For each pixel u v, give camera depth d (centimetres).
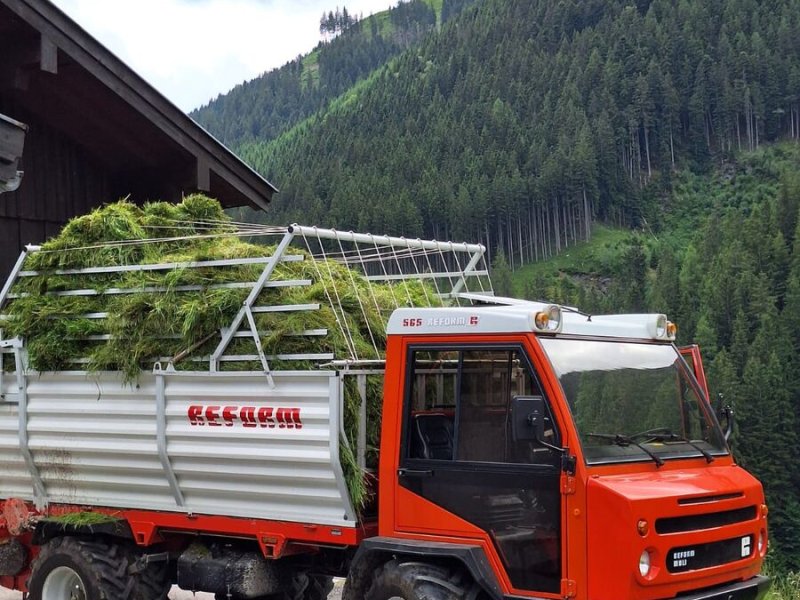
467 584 547
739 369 8862
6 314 763
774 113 19400
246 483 631
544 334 546
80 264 739
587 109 19638
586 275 14950
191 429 647
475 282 870
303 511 613
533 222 15875
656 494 503
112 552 700
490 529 539
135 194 1195
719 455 606
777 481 6888
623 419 562
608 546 493
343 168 17325
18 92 1027
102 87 1023
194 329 652
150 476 679
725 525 544
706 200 17962
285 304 632
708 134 19612
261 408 614
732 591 537
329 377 584
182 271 673
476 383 556
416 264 805
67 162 1130
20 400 734
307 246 686
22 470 748
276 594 698
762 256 11619
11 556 768
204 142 1132
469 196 15325
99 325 705
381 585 556
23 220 1073
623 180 17600
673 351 626
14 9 899
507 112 19262
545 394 529
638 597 492
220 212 827
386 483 580
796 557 5978
